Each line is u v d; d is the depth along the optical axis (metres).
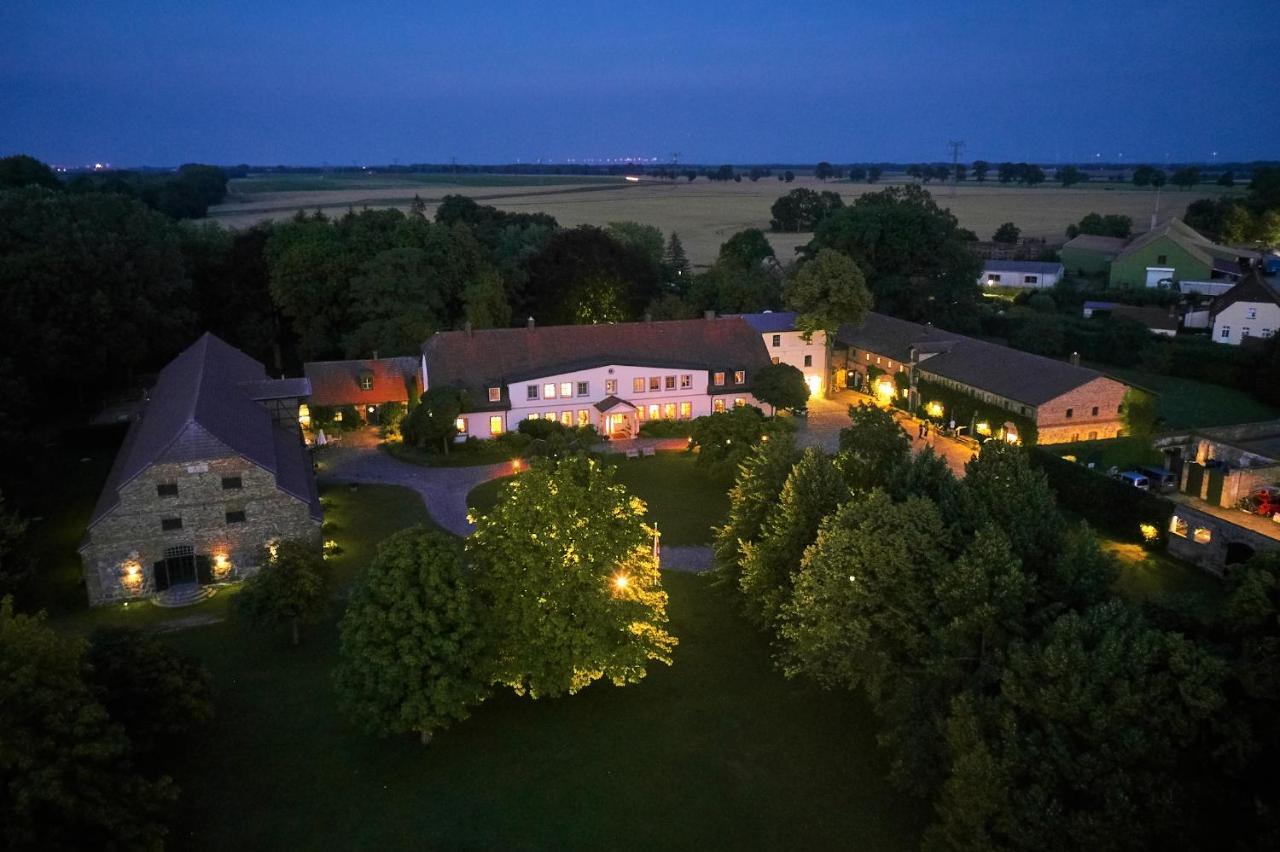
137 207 92.62
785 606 38.19
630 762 34.84
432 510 61.56
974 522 35.41
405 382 82.62
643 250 131.50
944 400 78.75
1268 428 65.75
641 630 37.88
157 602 48.03
